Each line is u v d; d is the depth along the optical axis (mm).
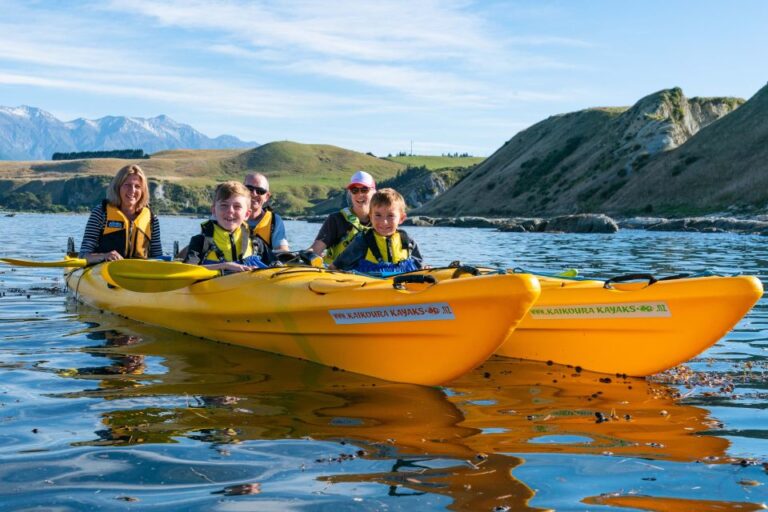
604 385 4855
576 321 5391
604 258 16828
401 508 2688
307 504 2721
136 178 8016
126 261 6582
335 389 4621
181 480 2963
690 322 4840
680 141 72062
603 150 80062
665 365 5020
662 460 3242
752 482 2955
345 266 6344
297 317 5359
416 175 147375
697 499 2775
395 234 6395
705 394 4551
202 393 4414
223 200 6781
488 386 4801
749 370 5227
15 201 170000
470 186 100875
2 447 3330
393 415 3986
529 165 91688
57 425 3684
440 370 4664
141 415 3889
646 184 65500
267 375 4996
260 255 7348
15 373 4836
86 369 5027
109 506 2699
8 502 2727
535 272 6250
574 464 3182
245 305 5766
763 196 52000
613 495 2822
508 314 4277
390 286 4980
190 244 6891
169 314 6586
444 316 4492
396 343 4805
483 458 3256
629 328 5113
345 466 3139
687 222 40094
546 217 75188
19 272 12195
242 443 3441
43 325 6840
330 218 7559
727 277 4805
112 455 3246
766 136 58719
